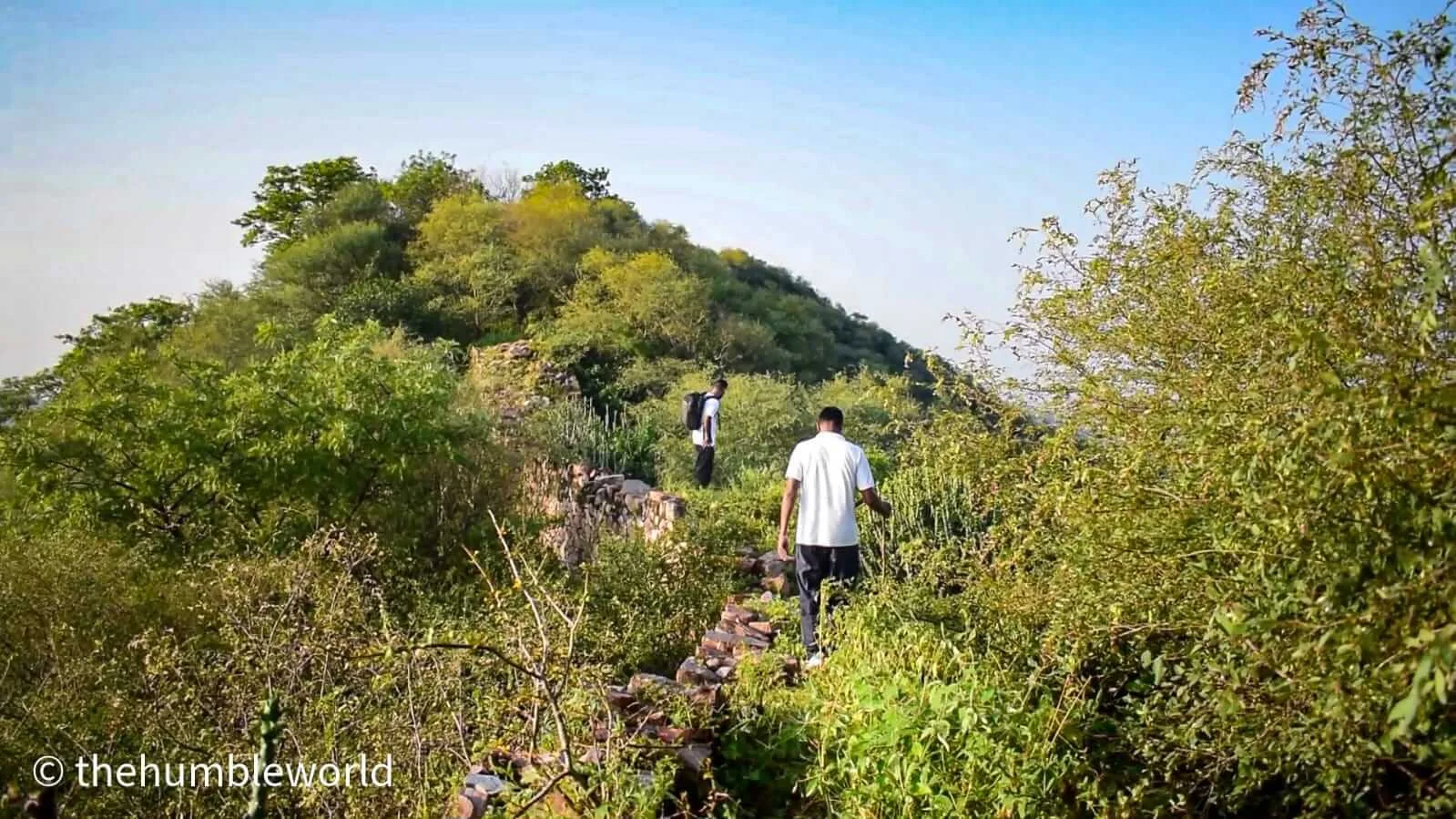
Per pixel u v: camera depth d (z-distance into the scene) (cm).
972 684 418
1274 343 328
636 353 3009
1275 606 307
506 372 2236
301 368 1046
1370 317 292
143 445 955
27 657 599
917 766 396
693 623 785
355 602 585
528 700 432
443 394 1073
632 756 411
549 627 484
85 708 541
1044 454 446
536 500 1172
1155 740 391
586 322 3069
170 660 524
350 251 3478
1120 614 396
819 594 636
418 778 448
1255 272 397
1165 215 470
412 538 962
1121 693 479
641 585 834
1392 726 284
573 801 387
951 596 634
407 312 3198
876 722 421
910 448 761
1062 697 411
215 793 495
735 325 3403
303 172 4750
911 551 659
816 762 437
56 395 1044
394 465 964
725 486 1449
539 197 3919
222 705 525
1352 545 285
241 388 987
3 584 614
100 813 486
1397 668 247
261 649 532
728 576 867
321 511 962
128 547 879
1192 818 384
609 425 1777
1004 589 501
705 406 1470
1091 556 409
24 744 520
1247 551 328
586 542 1080
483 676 512
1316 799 338
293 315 2986
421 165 4459
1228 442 343
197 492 959
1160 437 414
